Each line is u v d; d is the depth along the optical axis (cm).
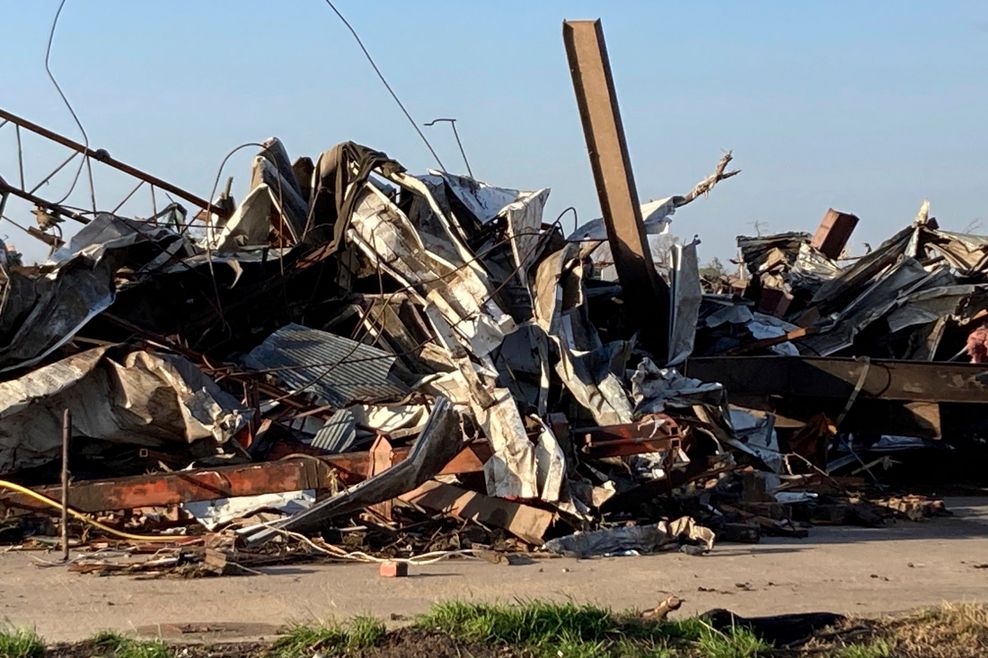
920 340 1664
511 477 1047
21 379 1124
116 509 997
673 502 1130
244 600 729
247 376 1205
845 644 625
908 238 1822
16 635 595
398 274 1327
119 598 735
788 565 910
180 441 1152
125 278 1293
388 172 1402
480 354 1227
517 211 1367
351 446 1140
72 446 1141
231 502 1030
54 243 1444
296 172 1595
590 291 1614
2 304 1160
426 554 911
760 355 1577
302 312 1391
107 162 1473
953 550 1009
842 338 1688
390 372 1258
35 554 923
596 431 1123
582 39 1444
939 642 625
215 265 1332
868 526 1191
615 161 1491
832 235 2161
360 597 741
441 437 984
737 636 611
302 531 950
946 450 1666
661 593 774
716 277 2167
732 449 1273
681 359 1463
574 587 792
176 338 1287
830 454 1562
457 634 615
